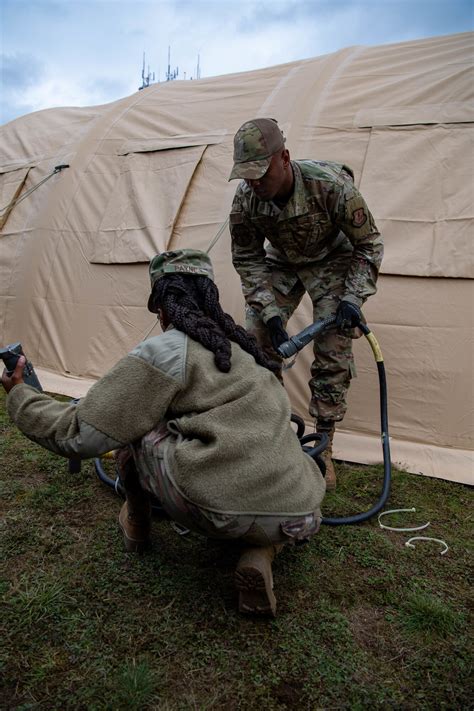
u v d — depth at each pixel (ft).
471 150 11.32
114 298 14.43
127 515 7.22
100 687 5.25
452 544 7.97
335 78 13.65
